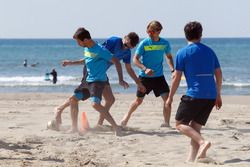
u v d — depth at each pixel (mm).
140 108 36219
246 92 60188
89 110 34188
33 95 49469
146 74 24469
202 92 17203
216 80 17672
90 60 23219
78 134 23672
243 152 19859
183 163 17484
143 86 24547
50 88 64812
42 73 97812
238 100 46625
